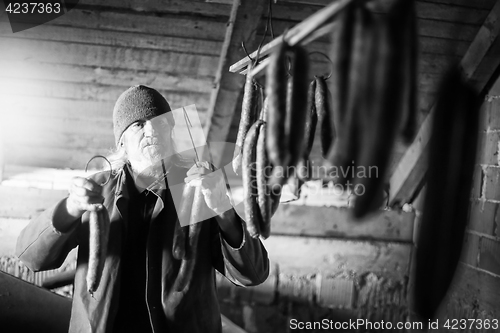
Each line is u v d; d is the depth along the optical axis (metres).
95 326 1.84
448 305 3.55
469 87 1.60
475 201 3.34
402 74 1.11
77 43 2.92
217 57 3.00
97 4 2.72
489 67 2.97
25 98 3.20
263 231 1.65
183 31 2.88
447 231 1.57
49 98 3.21
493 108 3.15
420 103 3.32
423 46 3.03
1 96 3.17
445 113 1.57
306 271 3.71
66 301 2.64
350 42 1.12
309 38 1.33
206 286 1.95
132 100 2.02
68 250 2.02
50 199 3.45
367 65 1.12
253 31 2.74
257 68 1.59
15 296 2.54
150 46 2.96
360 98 1.12
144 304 1.91
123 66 3.07
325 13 1.18
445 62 3.10
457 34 2.80
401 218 3.76
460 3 2.80
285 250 3.69
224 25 2.84
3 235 3.43
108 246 1.88
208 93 3.24
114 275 1.87
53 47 2.93
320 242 3.71
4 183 3.44
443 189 1.56
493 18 2.76
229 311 3.67
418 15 2.87
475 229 3.33
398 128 1.13
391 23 1.12
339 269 3.73
